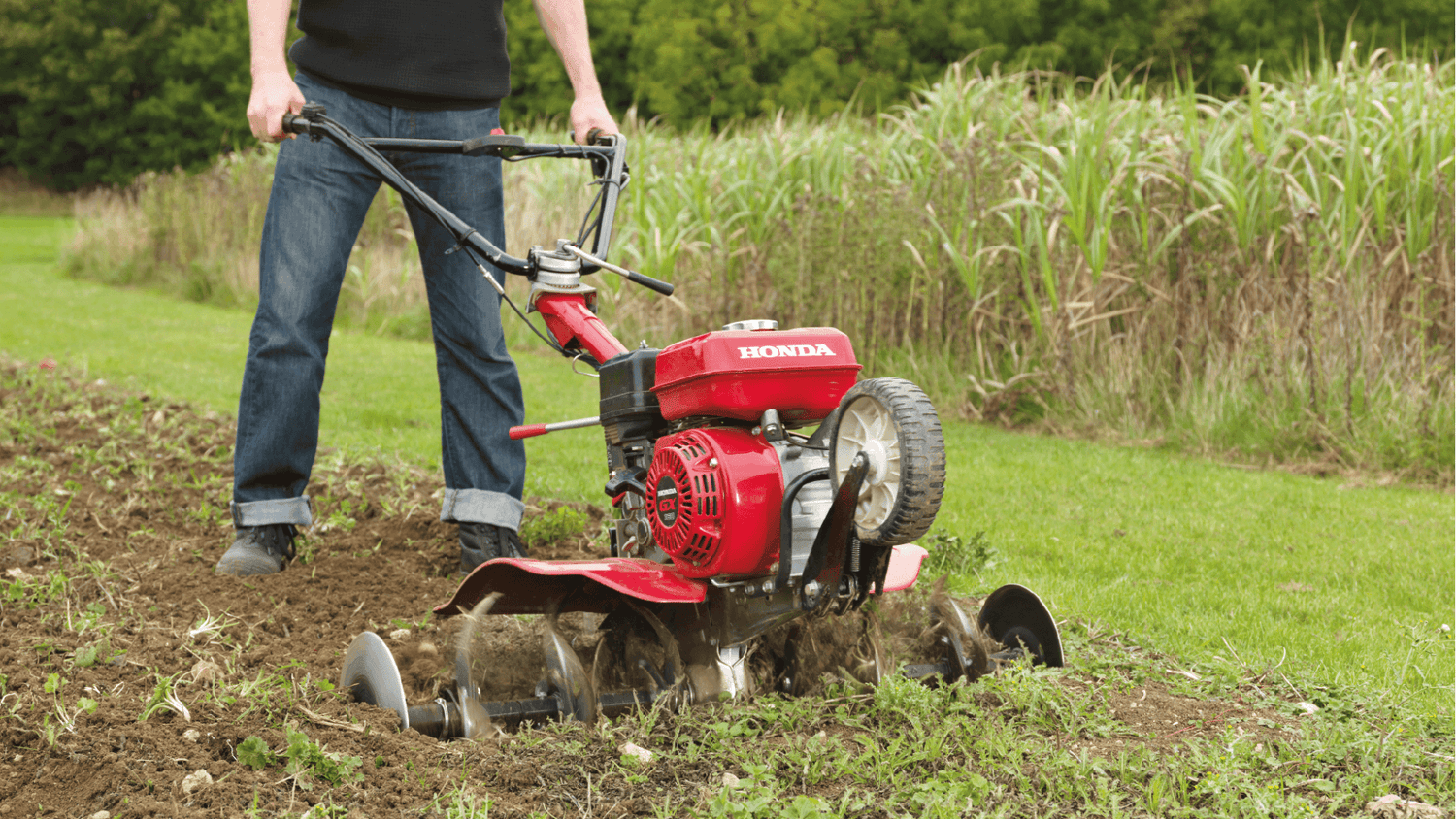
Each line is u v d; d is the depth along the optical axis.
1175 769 3.06
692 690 3.41
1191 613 4.69
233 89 49.28
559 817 2.74
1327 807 2.96
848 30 35.56
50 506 5.50
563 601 3.57
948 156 10.09
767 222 11.27
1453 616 4.68
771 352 3.19
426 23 4.77
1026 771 3.05
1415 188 8.28
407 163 4.86
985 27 34.62
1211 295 8.82
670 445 3.35
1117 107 10.05
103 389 9.05
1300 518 6.36
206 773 2.80
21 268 24.27
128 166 53.06
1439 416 7.71
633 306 12.10
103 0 53.31
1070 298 9.34
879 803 2.81
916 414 2.92
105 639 3.72
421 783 2.83
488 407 4.97
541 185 15.34
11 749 2.99
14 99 57.00
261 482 4.86
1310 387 8.26
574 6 4.89
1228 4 31.77
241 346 12.91
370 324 15.45
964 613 3.68
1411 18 30.55
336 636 4.14
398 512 5.79
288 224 4.73
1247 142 9.36
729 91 35.22
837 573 3.08
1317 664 4.11
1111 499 6.77
